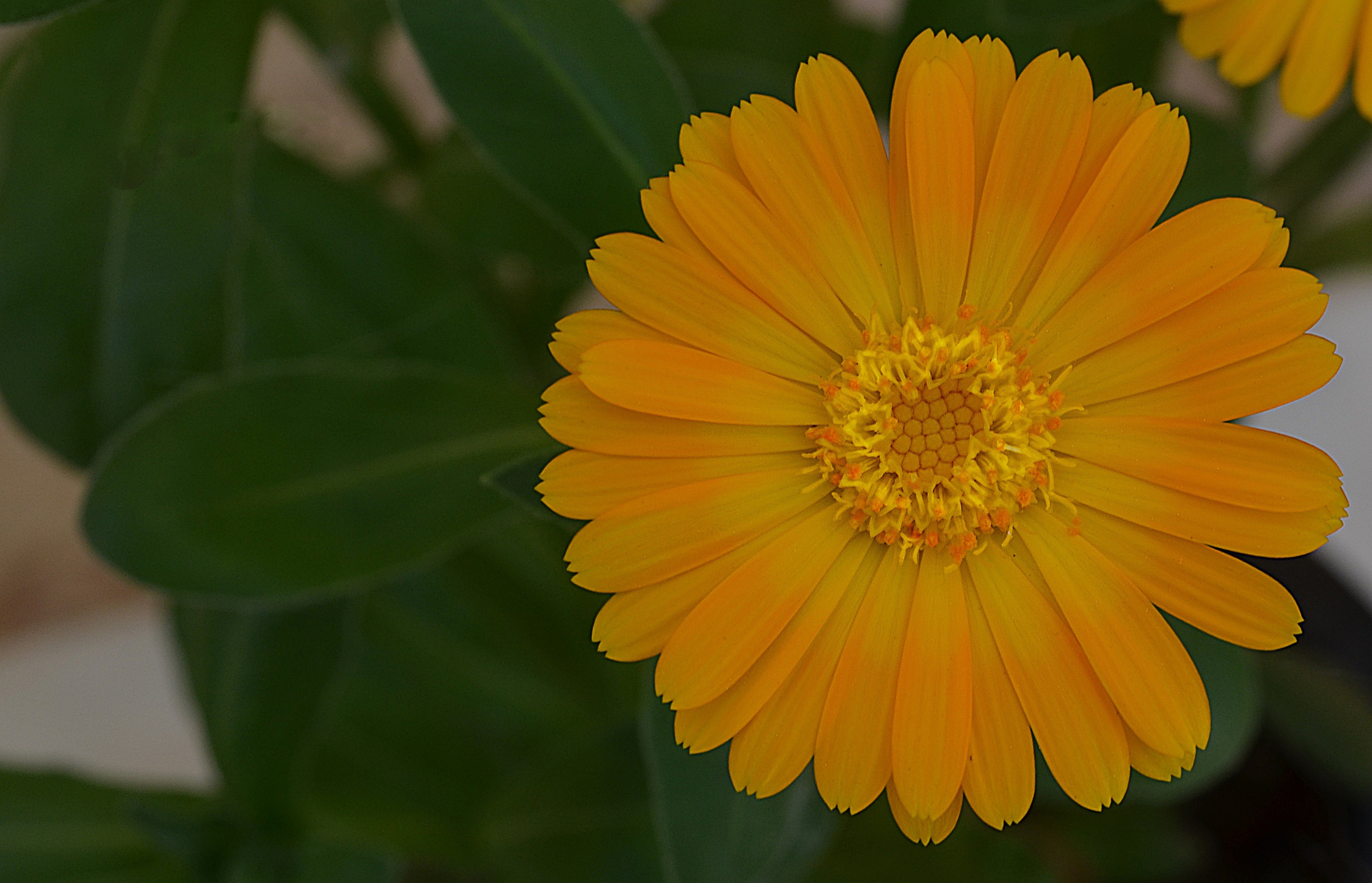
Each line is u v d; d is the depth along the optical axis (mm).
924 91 327
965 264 334
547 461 334
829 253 332
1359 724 381
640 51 349
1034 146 330
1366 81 338
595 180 348
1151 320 332
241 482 356
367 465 359
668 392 327
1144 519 335
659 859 379
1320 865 392
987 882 383
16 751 434
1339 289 426
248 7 364
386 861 375
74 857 384
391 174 403
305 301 376
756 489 336
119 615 457
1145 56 369
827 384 336
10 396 367
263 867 368
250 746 370
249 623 372
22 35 375
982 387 341
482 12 344
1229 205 328
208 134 363
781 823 344
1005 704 336
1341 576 398
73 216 364
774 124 327
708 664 327
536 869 381
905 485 341
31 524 455
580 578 327
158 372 371
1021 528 340
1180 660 331
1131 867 397
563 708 405
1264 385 330
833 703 333
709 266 328
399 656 405
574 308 425
